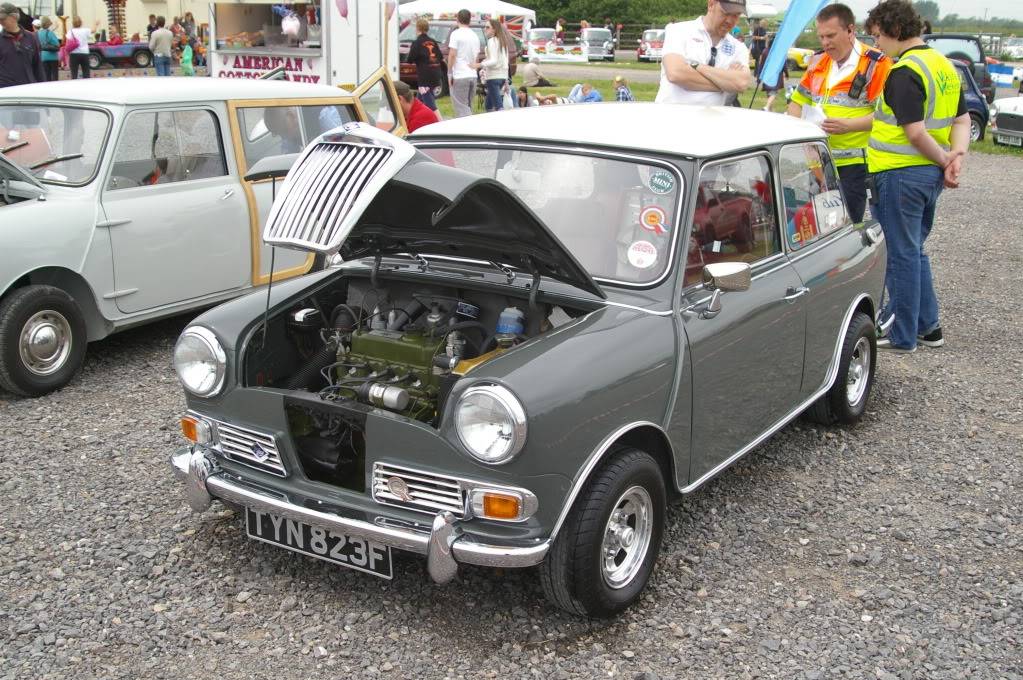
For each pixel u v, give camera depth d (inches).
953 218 496.1
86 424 212.7
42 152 242.5
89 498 176.7
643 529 142.8
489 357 135.5
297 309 160.6
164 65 940.0
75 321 232.2
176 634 136.1
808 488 188.4
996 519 177.8
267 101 275.6
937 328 281.9
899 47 257.3
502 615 141.5
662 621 141.5
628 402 134.5
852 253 207.0
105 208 235.0
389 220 150.5
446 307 156.7
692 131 166.2
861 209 290.8
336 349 154.3
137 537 162.9
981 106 805.9
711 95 261.3
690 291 150.0
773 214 179.6
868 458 203.9
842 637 138.9
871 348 221.3
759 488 187.8
